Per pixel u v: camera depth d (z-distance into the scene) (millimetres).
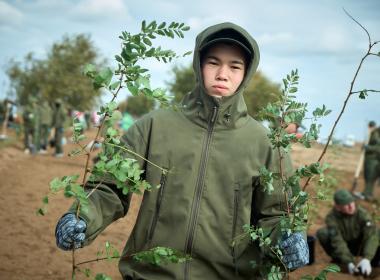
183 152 2314
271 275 2096
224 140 2332
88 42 28656
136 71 1771
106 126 1895
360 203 10273
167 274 2230
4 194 8242
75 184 1789
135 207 7613
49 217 7008
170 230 2254
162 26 1795
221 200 2283
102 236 6152
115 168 1860
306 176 2145
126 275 2299
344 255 5887
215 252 2248
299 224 2102
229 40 2311
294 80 2125
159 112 2426
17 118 22125
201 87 2350
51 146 17875
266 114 2148
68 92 26594
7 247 5480
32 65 27344
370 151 10727
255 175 2311
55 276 4723
